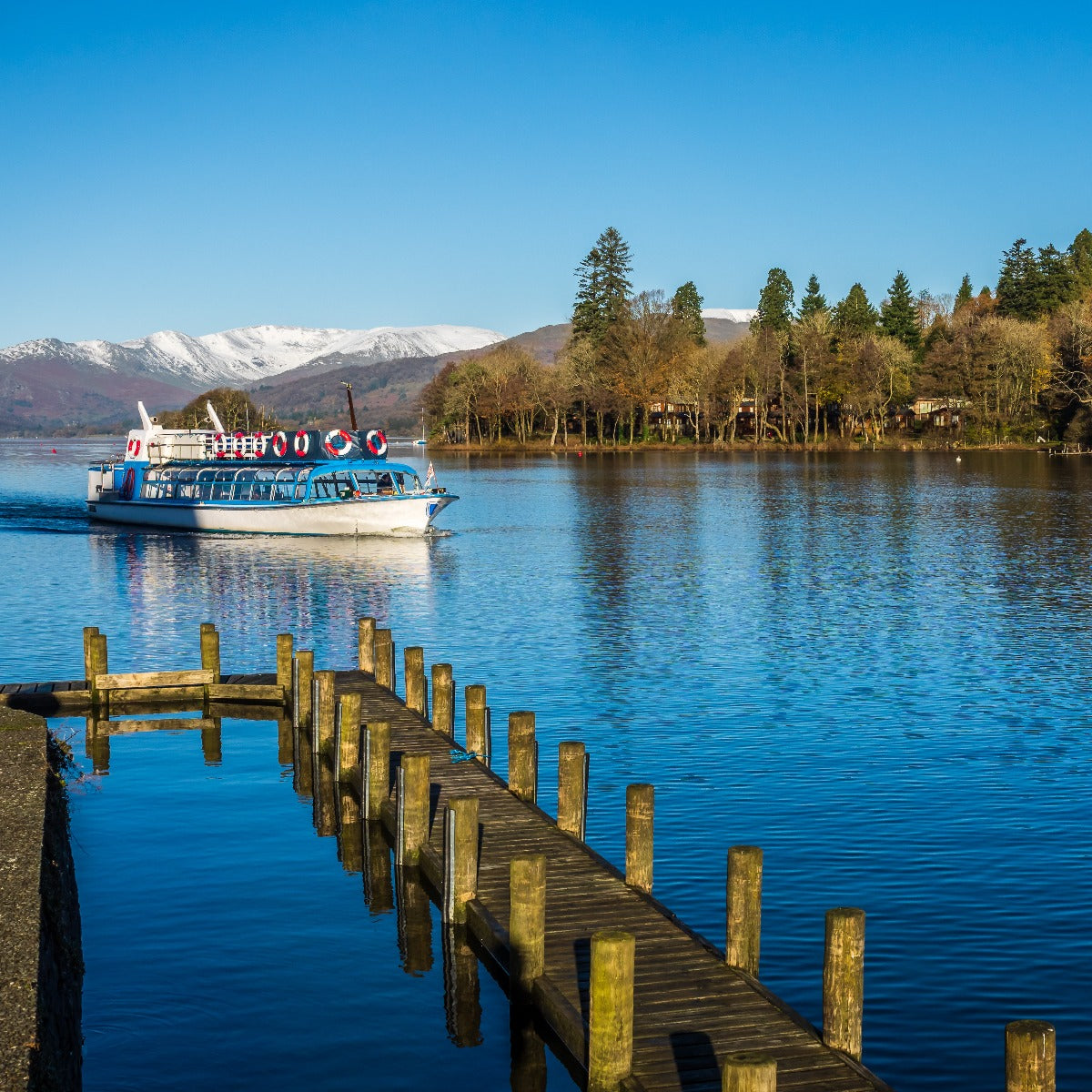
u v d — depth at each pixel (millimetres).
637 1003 11891
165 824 20094
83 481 130500
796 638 35656
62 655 34375
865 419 168625
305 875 17797
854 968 10945
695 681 29922
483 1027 13266
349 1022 13453
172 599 45156
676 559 55125
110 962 14906
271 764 23688
